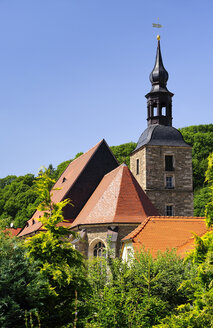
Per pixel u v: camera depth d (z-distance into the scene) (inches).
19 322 511.5
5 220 674.8
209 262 513.3
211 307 488.4
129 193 1457.9
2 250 554.3
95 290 700.0
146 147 1818.4
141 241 1121.4
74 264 629.0
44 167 661.9
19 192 3196.4
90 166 1726.1
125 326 638.5
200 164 3002.0
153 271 727.7
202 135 3186.5
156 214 1469.0
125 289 692.7
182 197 1824.6
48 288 562.3
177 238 1138.7
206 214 544.7
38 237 616.7
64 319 592.1
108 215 1411.2
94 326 623.2
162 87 1892.2
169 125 1881.2
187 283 550.3
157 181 1813.5
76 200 1678.2
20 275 538.0
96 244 1422.2
